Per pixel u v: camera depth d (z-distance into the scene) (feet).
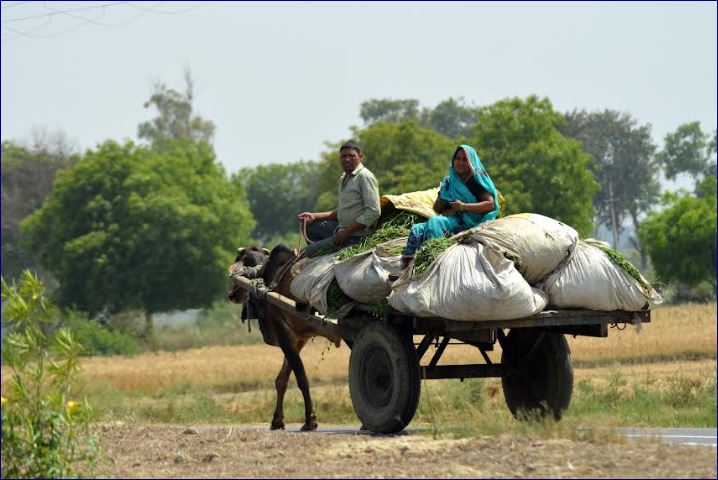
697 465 50.67
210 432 79.36
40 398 55.36
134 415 130.11
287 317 87.35
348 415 126.93
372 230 80.33
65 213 449.89
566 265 69.46
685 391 113.60
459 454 56.49
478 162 74.59
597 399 111.04
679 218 407.85
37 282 56.95
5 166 622.13
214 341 377.09
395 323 73.10
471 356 188.85
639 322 71.87
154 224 430.61
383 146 463.42
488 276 66.03
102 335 350.02
